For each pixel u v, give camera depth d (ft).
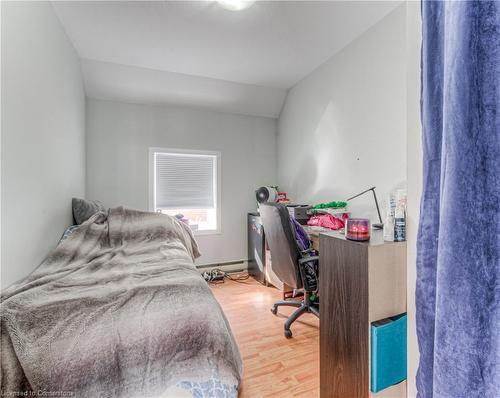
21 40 4.18
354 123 7.41
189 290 3.40
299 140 10.23
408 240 3.06
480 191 1.72
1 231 3.58
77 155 7.77
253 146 11.76
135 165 9.85
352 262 3.42
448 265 1.84
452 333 1.81
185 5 5.88
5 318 2.63
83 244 5.34
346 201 7.72
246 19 6.40
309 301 6.68
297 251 6.01
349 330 3.47
